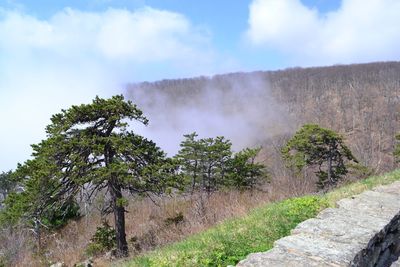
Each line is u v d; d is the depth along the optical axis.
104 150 15.05
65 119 14.93
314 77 184.50
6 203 15.01
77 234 19.78
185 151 28.14
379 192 8.32
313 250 5.02
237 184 26.98
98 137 14.82
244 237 6.43
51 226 19.55
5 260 15.79
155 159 15.96
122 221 15.23
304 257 4.87
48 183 13.93
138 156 15.54
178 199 23.38
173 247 6.95
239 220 7.65
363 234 5.58
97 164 15.22
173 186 15.93
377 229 5.81
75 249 17.23
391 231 6.43
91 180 14.10
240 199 15.95
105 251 15.97
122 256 13.93
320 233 5.67
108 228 18.00
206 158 27.50
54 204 15.19
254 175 28.73
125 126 15.02
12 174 15.12
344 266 4.63
